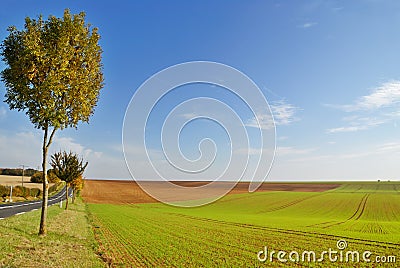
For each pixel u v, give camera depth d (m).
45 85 18.47
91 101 21.42
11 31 19.53
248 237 29.53
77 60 20.25
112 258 17.28
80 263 14.63
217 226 37.81
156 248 21.88
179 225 37.69
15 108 19.59
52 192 109.44
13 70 18.73
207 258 19.41
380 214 62.28
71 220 32.81
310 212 65.56
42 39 19.25
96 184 108.31
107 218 42.50
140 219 42.94
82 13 20.03
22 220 25.17
